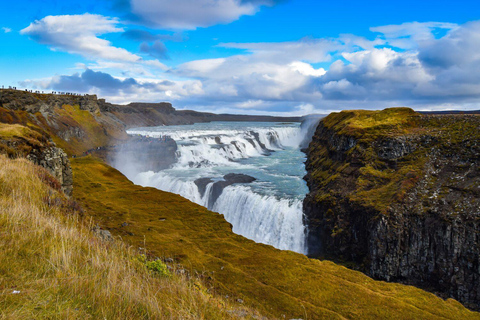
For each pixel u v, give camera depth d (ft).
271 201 225.97
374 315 79.10
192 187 276.00
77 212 70.03
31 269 24.94
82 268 27.84
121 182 229.86
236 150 443.73
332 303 83.71
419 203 174.60
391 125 270.26
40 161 115.03
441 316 81.15
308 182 277.23
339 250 185.26
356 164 235.40
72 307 20.98
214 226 147.13
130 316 22.25
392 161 225.15
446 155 209.67
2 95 440.04
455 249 153.38
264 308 78.18
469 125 234.17
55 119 491.31
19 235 29.86
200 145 413.18
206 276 91.97
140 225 138.00
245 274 96.37
